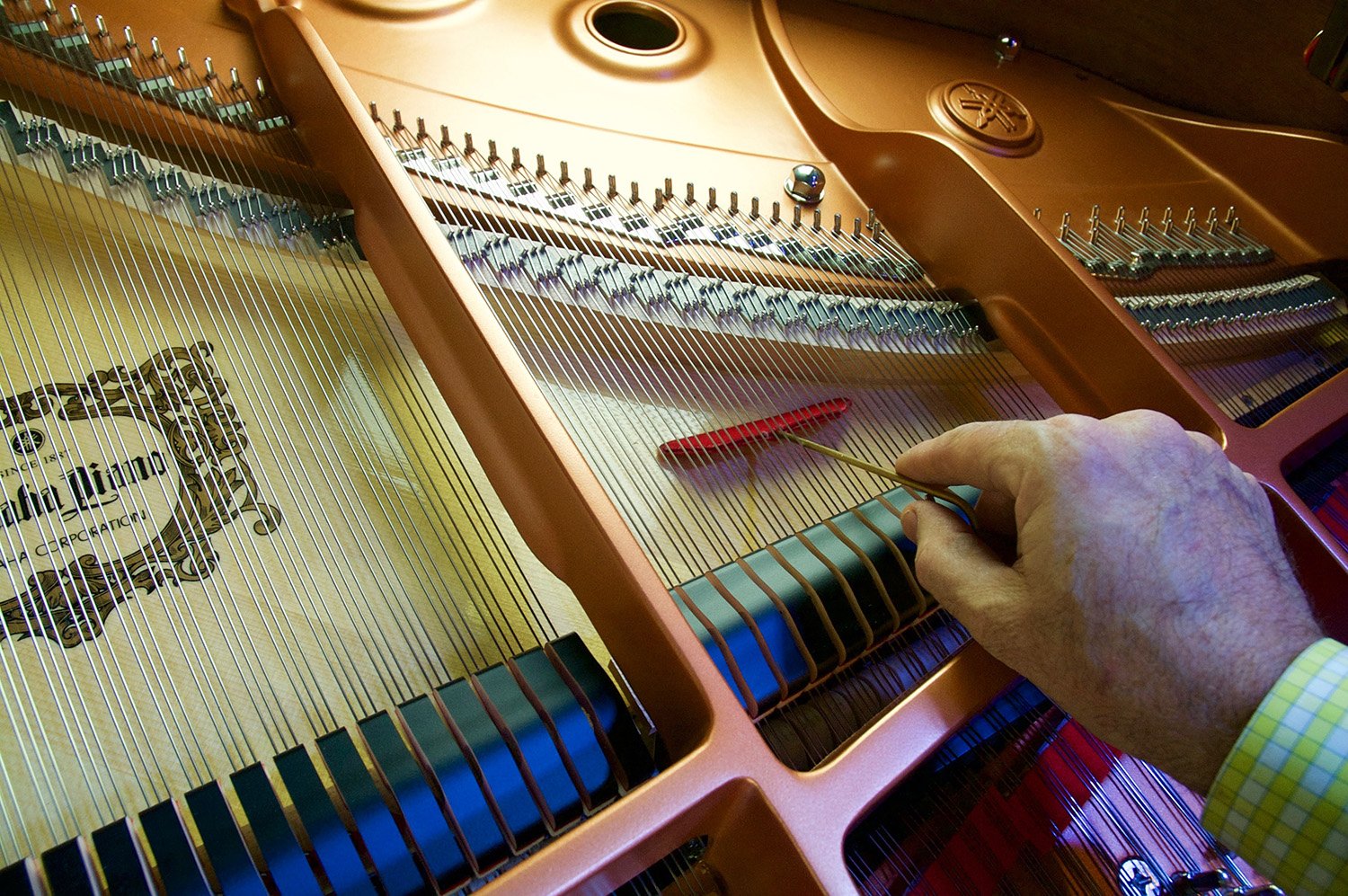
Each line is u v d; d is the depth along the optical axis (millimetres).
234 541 1293
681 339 1644
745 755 917
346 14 1910
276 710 1149
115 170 1540
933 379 1744
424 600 1277
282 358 1480
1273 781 874
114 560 1243
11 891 797
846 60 2273
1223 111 2463
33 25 1601
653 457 1511
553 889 798
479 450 1251
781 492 1512
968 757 1272
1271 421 1497
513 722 1012
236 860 865
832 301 1779
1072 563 937
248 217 1572
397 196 1336
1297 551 1378
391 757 961
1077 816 1246
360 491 1370
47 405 1349
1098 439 1000
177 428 1375
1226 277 2104
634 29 2275
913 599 1267
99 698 1132
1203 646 916
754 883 955
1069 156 2289
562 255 1668
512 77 1933
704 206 1837
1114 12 2396
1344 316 2076
